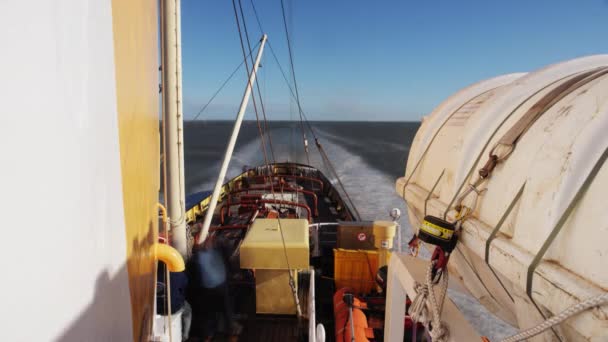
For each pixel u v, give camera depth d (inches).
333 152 1985.7
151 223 84.7
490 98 87.5
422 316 75.9
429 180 99.0
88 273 33.7
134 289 59.3
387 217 695.1
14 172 20.6
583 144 48.9
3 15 19.7
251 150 2059.5
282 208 353.1
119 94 45.0
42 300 24.5
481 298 85.4
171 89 161.3
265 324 172.9
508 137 67.0
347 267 212.1
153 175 90.4
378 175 1242.0
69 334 29.2
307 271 196.1
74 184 29.4
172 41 157.3
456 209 71.4
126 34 49.1
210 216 204.1
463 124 90.5
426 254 453.7
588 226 44.5
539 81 79.3
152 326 91.5
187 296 173.6
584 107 53.5
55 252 26.2
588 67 78.8
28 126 22.1
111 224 42.4
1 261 19.5
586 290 41.3
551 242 48.4
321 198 495.5
